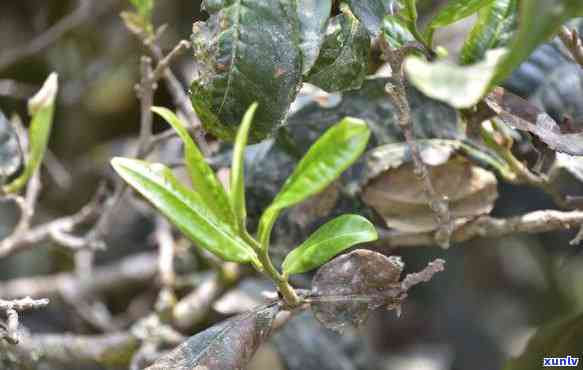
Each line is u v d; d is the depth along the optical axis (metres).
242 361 0.39
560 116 0.46
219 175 0.52
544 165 0.44
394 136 0.46
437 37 0.59
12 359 0.54
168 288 0.59
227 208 0.37
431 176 0.45
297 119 0.46
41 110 0.47
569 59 0.47
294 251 0.38
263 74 0.38
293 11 0.38
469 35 0.39
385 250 0.47
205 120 0.39
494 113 0.40
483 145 0.45
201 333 0.39
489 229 0.45
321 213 0.46
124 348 0.57
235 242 0.38
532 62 0.47
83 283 0.70
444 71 0.31
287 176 0.47
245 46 0.38
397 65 0.39
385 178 0.45
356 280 0.40
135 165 0.38
